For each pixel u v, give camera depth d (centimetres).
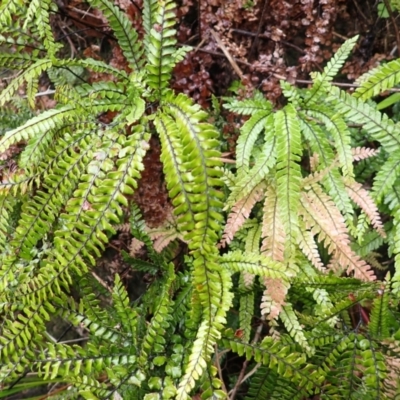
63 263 58
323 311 66
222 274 60
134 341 65
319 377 63
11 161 72
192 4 79
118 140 59
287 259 66
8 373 62
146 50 66
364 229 68
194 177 51
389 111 85
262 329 85
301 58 80
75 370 62
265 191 71
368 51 84
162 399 60
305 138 73
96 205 55
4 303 64
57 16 88
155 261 76
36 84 73
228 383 85
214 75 83
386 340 65
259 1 78
